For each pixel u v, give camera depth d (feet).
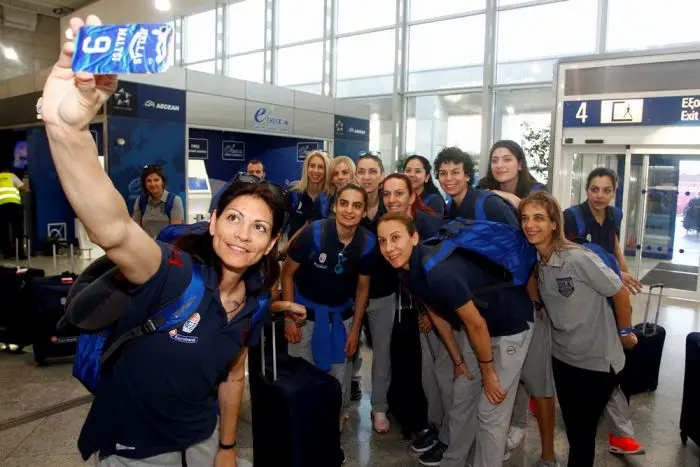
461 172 8.91
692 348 9.05
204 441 4.47
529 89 33.94
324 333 8.64
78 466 8.52
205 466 4.54
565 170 22.80
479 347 6.75
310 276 8.51
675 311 19.49
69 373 12.72
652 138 20.98
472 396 7.61
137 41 2.47
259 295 4.21
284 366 7.93
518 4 32.99
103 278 3.47
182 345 3.70
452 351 7.60
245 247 3.67
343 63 41.47
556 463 8.56
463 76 36.09
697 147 20.25
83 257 29.01
